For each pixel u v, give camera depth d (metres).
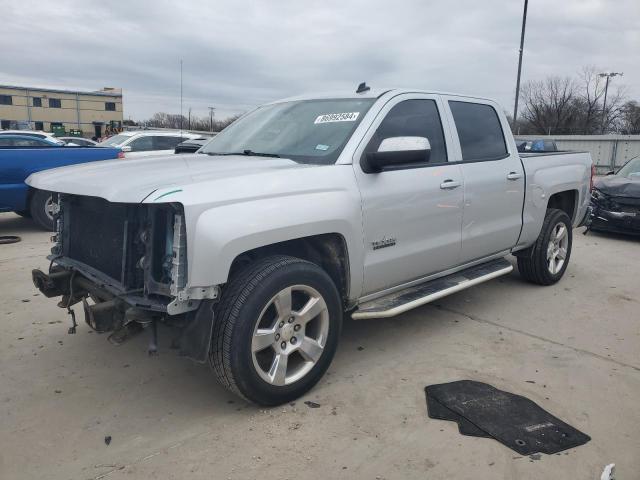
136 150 13.88
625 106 51.28
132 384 3.62
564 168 5.88
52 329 4.55
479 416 3.22
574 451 2.89
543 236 5.70
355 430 3.08
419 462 2.79
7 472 2.70
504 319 4.93
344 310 3.79
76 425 3.13
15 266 6.59
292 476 2.68
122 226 3.15
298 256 3.66
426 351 4.18
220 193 2.94
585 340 4.46
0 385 3.59
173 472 2.71
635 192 8.72
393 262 3.89
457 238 4.45
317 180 3.39
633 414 3.28
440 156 4.37
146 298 3.02
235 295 3.02
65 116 78.12
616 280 6.37
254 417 3.21
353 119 3.88
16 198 8.70
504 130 5.15
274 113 4.51
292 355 3.53
